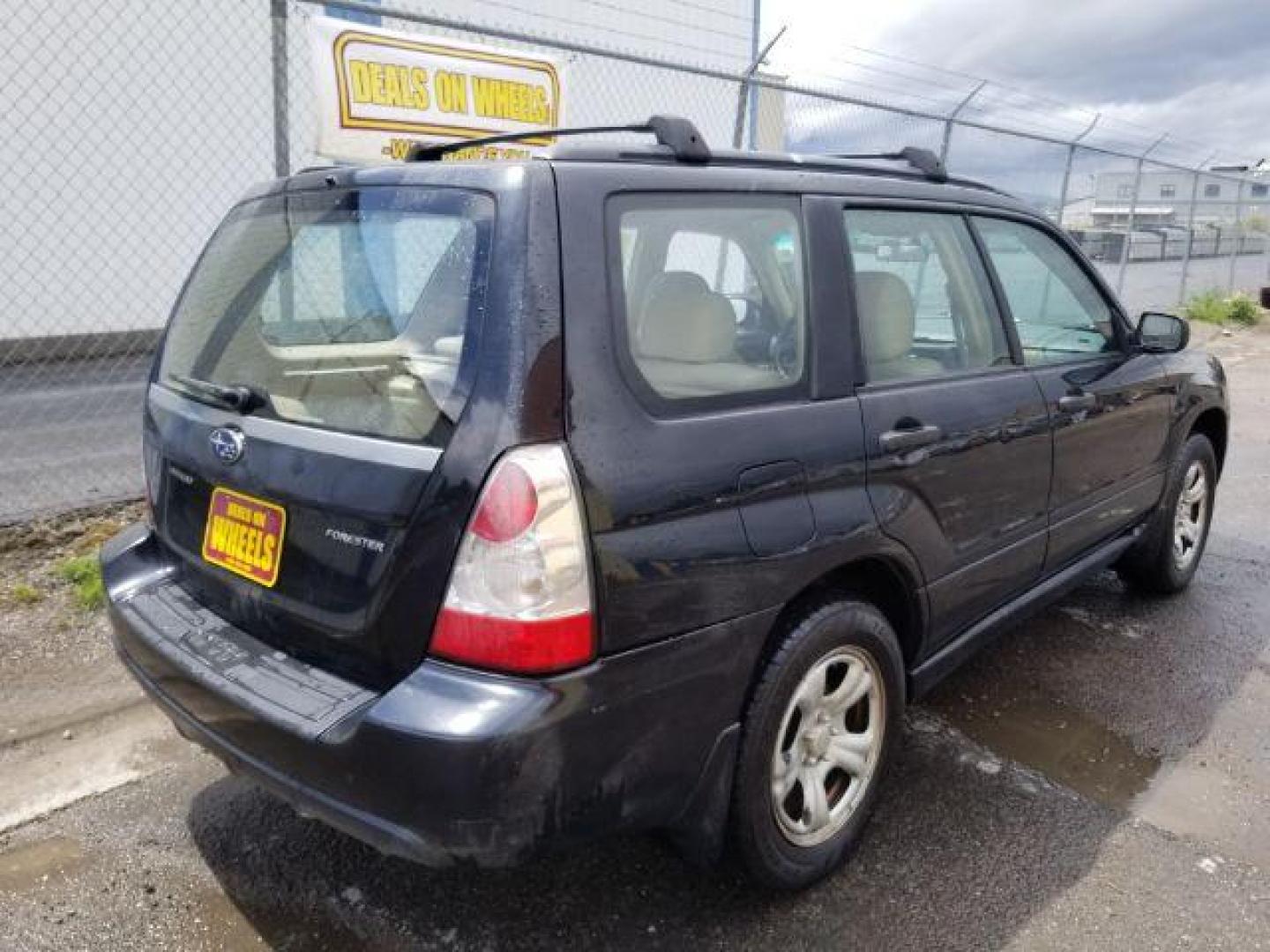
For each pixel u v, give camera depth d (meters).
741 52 12.45
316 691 2.06
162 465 2.61
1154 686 3.76
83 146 8.94
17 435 6.75
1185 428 4.32
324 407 2.16
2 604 4.03
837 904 2.52
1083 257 3.81
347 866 2.64
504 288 1.93
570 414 1.92
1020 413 3.12
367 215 2.26
